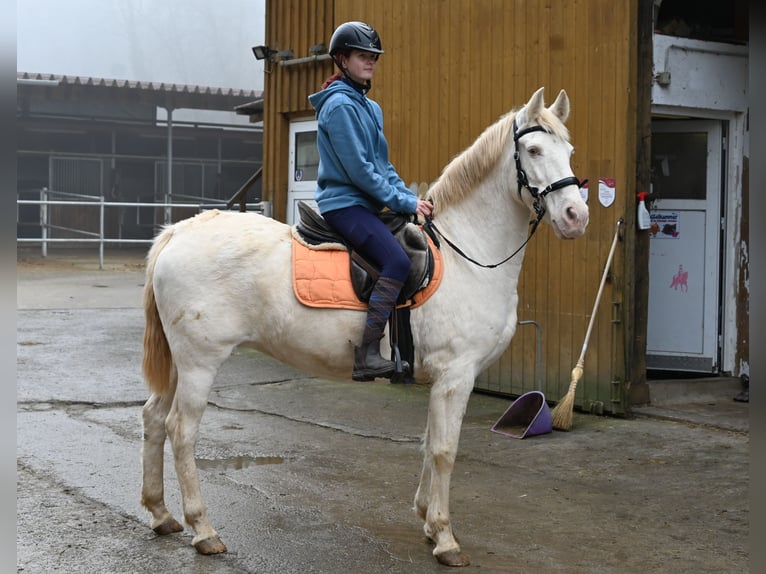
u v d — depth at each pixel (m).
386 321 3.82
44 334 9.96
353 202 3.93
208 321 3.88
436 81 7.96
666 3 7.54
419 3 8.12
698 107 7.09
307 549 3.98
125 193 24.77
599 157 6.62
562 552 4.00
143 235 24.70
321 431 6.29
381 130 4.12
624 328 6.54
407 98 8.31
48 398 7.01
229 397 7.38
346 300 3.86
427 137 8.10
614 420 6.55
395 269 3.80
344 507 4.62
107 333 10.16
